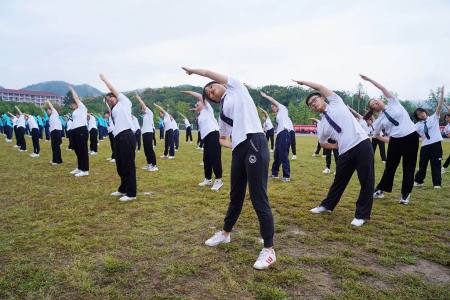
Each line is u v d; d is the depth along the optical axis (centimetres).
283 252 364
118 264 326
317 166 1091
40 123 2305
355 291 278
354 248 379
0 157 1259
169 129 1325
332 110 495
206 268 323
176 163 1154
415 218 499
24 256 350
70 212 514
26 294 277
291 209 541
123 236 409
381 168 1077
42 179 807
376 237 415
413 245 389
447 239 409
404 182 585
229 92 358
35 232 424
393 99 589
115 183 761
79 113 855
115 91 614
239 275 308
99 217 489
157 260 340
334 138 507
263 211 335
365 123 904
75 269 318
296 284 291
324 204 522
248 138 339
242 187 368
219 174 696
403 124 576
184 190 684
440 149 741
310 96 512
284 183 774
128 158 591
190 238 403
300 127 4716
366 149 470
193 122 5600
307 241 397
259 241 393
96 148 1455
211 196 627
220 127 386
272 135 1628
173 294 275
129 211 522
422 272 318
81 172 866
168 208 541
